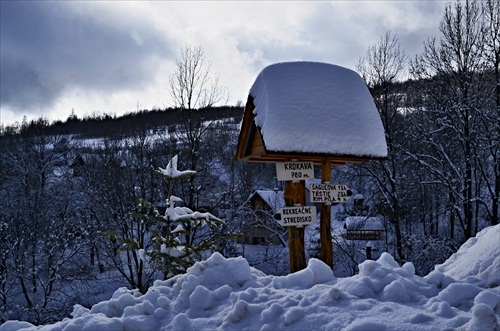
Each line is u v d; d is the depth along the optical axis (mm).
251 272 5234
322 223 7012
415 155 23016
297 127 6617
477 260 5414
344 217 34094
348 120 6988
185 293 4672
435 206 28797
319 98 6980
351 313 3650
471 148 23000
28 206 27281
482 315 3152
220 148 29359
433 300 3930
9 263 23812
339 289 4062
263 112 6793
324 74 7293
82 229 26062
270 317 3799
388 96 25812
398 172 26547
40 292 25453
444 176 22734
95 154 35906
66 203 27812
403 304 3914
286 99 6777
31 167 31516
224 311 4160
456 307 3924
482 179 25172
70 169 35375
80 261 28578
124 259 28172
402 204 25953
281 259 25484
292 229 6836
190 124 22891
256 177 40188
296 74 7109
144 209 22078
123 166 28109
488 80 22312
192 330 3941
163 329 4105
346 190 7090
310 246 25172
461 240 23938
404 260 22578
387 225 28328
